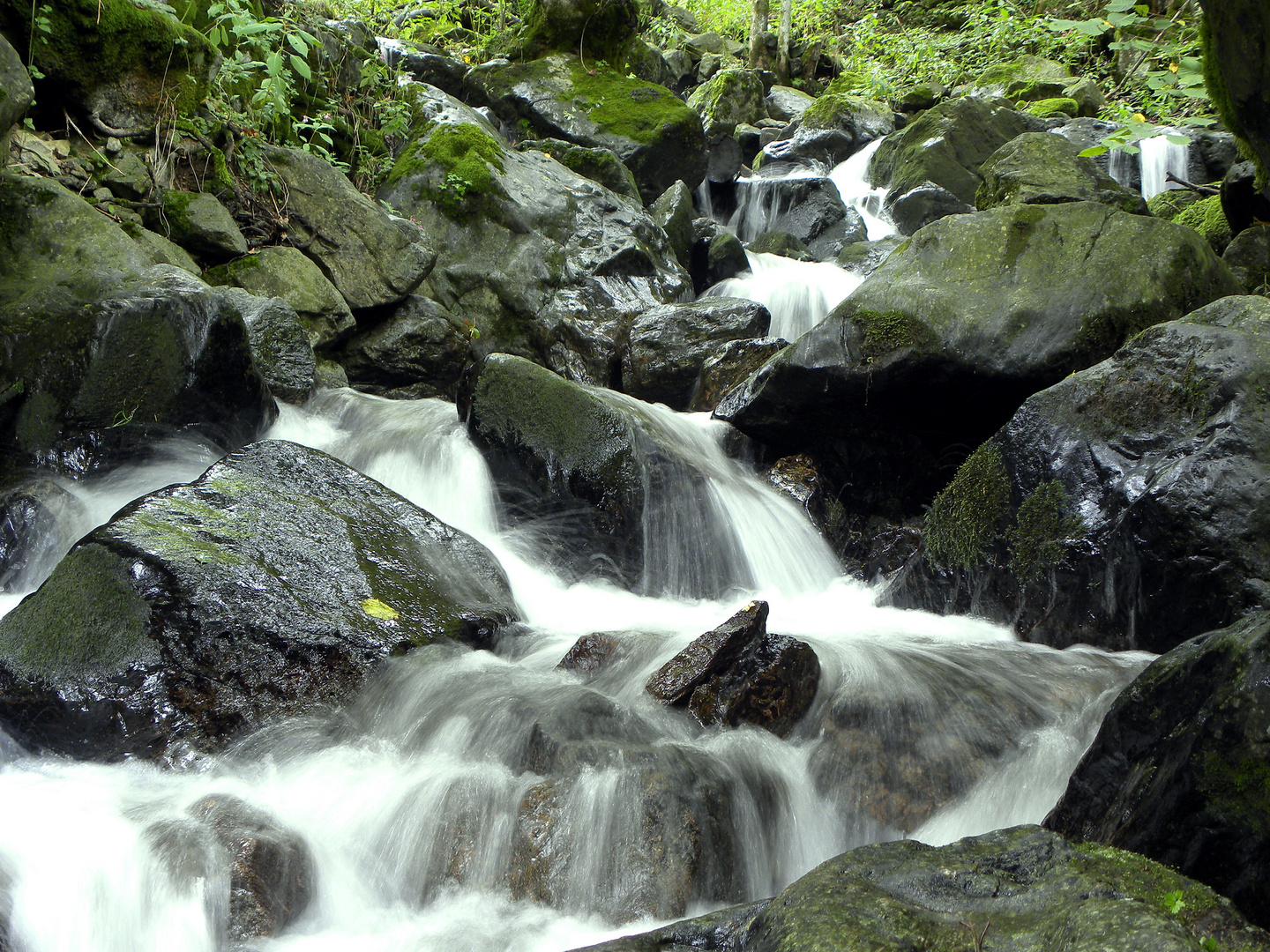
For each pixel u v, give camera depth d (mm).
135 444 4965
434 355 7504
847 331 5703
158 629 3557
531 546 5512
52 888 2621
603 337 8031
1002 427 5152
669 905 2818
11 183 5246
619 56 12094
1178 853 2336
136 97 6520
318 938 2746
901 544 5664
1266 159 2947
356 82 9008
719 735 3492
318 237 7305
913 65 19141
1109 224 5512
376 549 4250
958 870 2186
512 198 8508
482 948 2688
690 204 10305
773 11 20797
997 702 3766
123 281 5164
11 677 3496
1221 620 3822
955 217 5855
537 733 3279
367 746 3475
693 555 5402
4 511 4469
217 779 3305
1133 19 4461
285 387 6062
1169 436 4238
